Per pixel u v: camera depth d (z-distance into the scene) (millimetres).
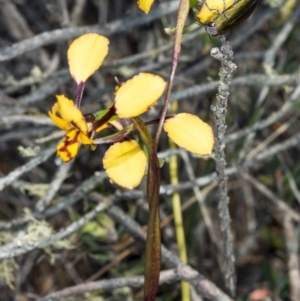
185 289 368
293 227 482
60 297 338
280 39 463
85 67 240
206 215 419
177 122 233
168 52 473
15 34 502
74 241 432
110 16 527
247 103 511
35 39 389
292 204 504
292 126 519
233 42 459
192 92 387
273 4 423
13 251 343
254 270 497
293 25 474
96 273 438
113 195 382
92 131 233
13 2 496
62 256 436
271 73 420
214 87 387
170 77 216
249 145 451
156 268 215
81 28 397
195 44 479
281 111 412
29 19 515
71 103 227
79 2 467
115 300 440
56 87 417
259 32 519
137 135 238
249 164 404
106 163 236
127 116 228
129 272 436
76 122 228
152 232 215
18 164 514
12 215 501
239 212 524
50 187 386
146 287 216
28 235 346
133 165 236
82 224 358
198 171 466
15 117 394
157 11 412
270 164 472
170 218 427
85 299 414
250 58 483
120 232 425
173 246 422
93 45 240
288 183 474
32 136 459
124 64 430
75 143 230
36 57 498
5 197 486
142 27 490
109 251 425
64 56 450
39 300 338
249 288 480
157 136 219
